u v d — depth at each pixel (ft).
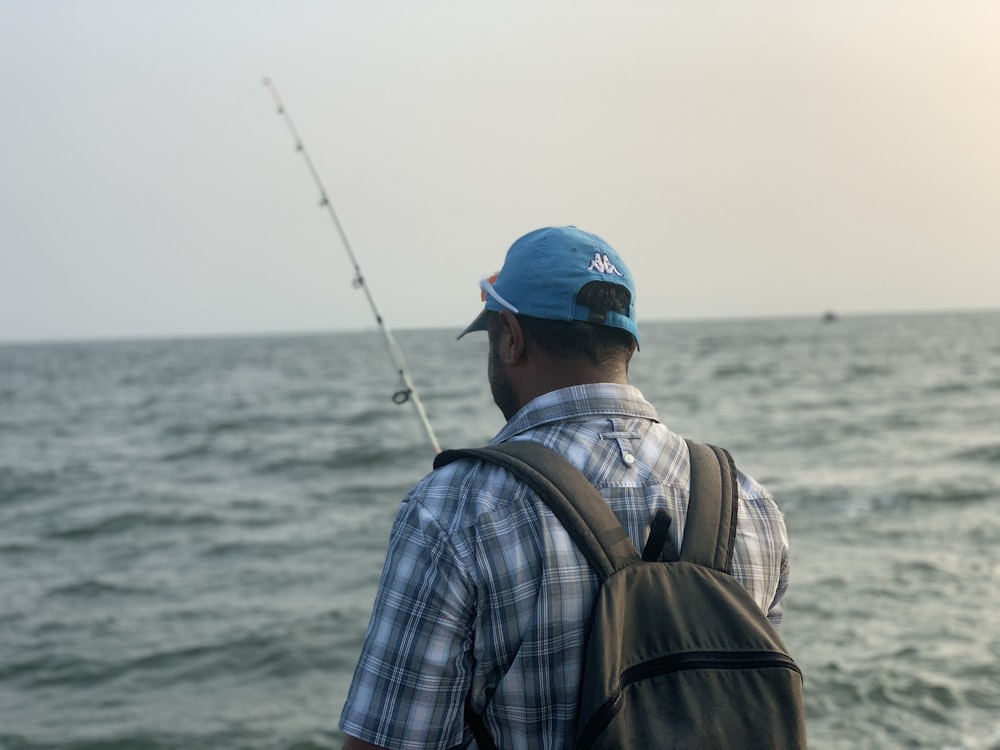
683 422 69.31
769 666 3.88
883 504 36.11
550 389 4.32
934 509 35.01
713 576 4.02
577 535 3.88
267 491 46.73
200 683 20.84
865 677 18.72
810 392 97.86
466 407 90.53
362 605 25.96
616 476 4.13
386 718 3.83
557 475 3.99
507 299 4.33
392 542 4.00
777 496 38.29
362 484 48.42
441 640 3.82
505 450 4.08
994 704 17.39
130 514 40.60
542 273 4.26
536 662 3.84
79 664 22.04
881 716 17.17
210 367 233.55
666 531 4.06
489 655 3.86
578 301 4.24
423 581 3.85
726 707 3.80
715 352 210.79
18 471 56.08
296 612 25.46
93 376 199.11
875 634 21.07
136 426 83.25
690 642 3.86
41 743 17.94
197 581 29.25
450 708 3.86
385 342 7.93
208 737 18.08
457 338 5.03
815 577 25.80
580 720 3.72
